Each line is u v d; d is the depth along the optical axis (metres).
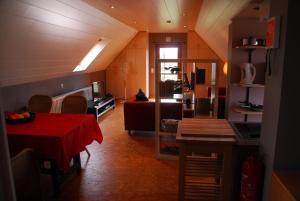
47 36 3.35
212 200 2.26
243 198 1.94
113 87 8.18
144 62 7.81
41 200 1.82
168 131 3.51
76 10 3.31
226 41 4.59
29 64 3.61
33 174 1.73
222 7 2.99
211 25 4.50
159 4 3.41
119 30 5.84
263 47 3.20
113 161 3.48
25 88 4.10
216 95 3.29
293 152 1.64
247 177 1.88
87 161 3.48
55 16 3.06
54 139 2.34
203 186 2.31
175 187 2.78
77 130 2.70
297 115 1.59
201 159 2.21
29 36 2.99
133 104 4.43
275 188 1.58
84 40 4.57
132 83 8.02
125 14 4.27
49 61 4.08
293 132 1.61
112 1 3.20
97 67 7.16
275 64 1.68
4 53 2.89
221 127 2.25
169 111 3.99
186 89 3.50
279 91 1.60
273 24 1.62
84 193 2.66
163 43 7.98
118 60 7.95
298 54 1.52
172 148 3.68
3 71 3.23
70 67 5.18
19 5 2.39
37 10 2.67
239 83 3.40
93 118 3.13
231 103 3.60
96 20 4.20
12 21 2.52
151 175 3.06
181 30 7.36
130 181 2.92
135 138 4.46
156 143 3.53
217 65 3.22
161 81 3.40
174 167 3.29
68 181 2.91
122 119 5.78
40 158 2.39
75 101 3.61
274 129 1.67
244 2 2.42
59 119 2.99
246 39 3.22
